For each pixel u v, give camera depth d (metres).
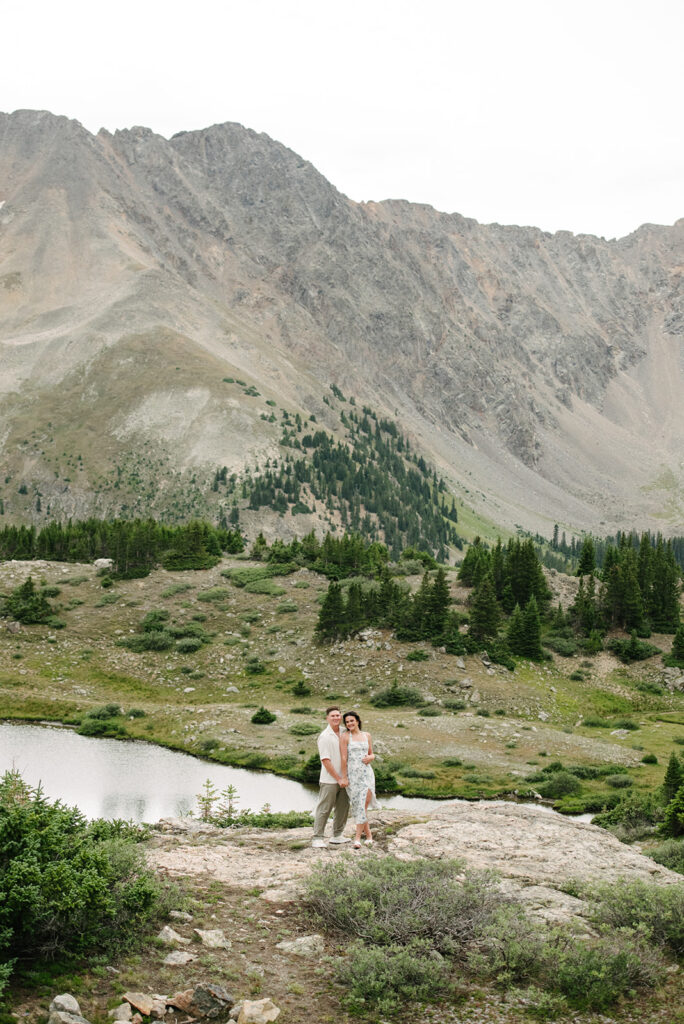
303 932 12.81
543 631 109.12
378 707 87.31
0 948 10.41
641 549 127.56
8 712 83.94
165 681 95.69
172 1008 10.04
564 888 15.65
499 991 11.45
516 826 20.34
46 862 11.77
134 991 10.28
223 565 132.62
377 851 17.33
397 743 74.62
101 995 10.09
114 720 82.31
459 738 77.19
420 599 101.81
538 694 91.00
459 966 12.09
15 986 9.90
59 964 10.59
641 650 102.19
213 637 105.69
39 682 92.75
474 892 13.80
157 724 80.88
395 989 11.10
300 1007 10.51
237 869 15.85
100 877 11.45
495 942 12.34
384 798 61.34
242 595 118.19
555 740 77.75
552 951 11.88
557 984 11.70
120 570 125.81
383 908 12.91
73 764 66.50
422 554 142.25
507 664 96.56
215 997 10.19
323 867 14.76
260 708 81.62
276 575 126.12
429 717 83.19
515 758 72.25
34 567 125.81
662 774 68.25
